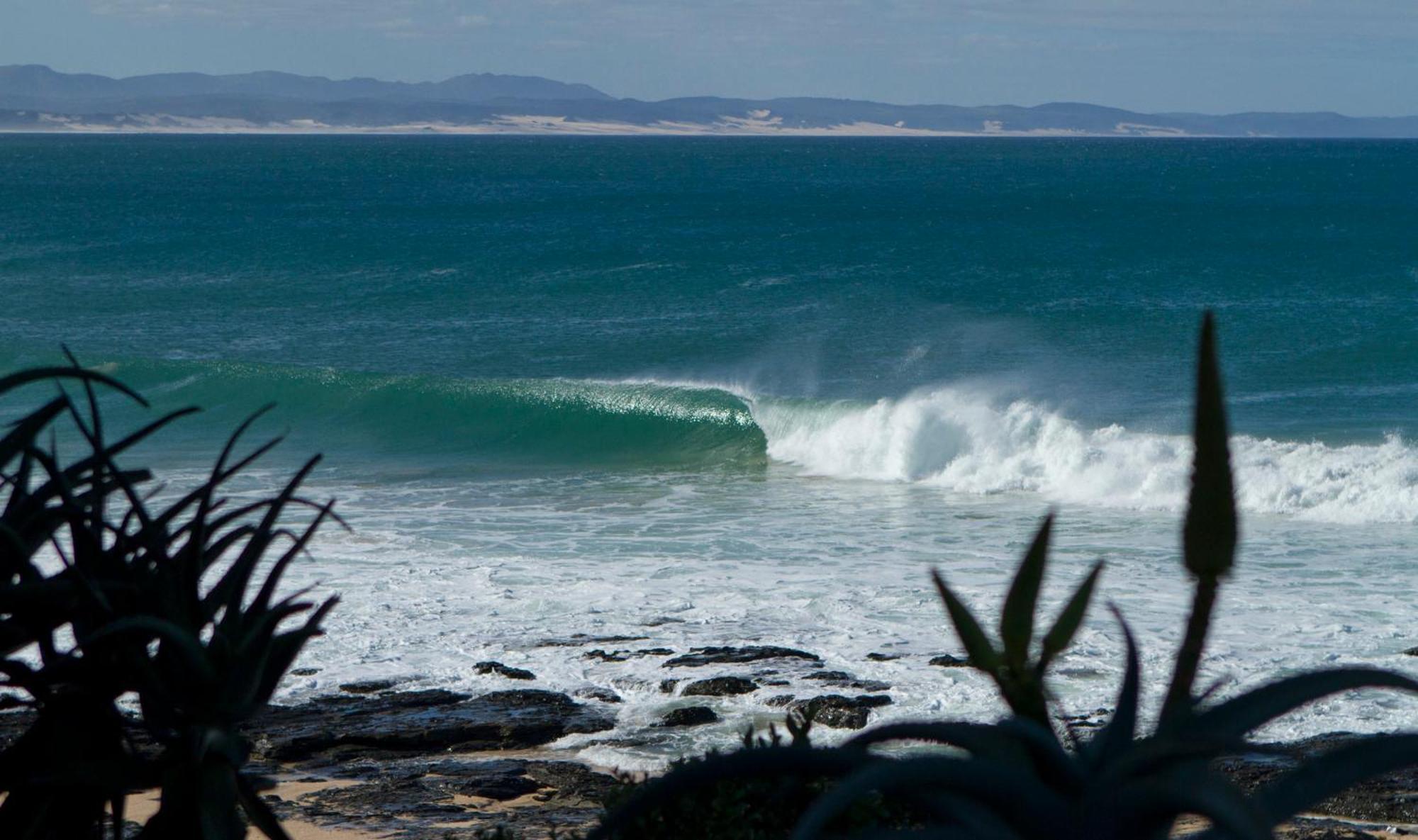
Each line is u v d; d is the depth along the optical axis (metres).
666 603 41.09
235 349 114.19
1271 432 75.94
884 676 33.22
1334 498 56.88
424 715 30.42
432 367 106.81
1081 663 33.97
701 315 129.50
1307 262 168.38
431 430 84.00
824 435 73.56
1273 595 41.72
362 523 54.91
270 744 28.42
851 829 12.97
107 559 10.12
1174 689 5.94
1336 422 78.50
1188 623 5.88
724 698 31.75
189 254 182.88
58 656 10.41
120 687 9.91
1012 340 112.75
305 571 45.06
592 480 69.12
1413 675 32.88
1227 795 5.48
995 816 5.86
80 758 9.77
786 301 137.25
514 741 28.94
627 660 34.81
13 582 10.68
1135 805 5.74
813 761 6.20
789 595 42.25
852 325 121.75
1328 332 111.38
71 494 10.12
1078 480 63.62
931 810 6.06
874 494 64.38
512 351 113.00
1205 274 155.88
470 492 64.38
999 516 57.97
